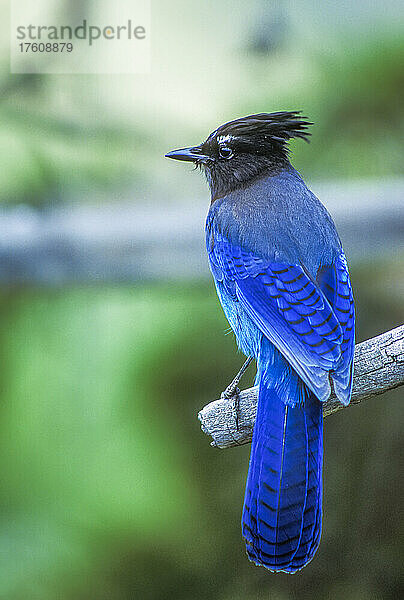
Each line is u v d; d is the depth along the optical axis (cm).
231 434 713
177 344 741
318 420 710
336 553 744
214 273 725
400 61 740
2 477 738
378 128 743
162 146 745
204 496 742
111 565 738
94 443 739
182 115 744
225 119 744
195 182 744
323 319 714
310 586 743
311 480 708
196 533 741
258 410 711
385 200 739
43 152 743
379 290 745
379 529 744
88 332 741
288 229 721
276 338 715
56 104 744
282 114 727
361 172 744
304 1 741
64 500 738
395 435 745
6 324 741
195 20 743
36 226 741
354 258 741
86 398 739
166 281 741
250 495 708
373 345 710
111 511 738
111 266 741
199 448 741
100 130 744
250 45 742
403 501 744
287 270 718
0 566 735
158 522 739
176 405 741
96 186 744
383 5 740
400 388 745
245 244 721
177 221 740
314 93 743
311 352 712
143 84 744
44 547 736
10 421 739
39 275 741
